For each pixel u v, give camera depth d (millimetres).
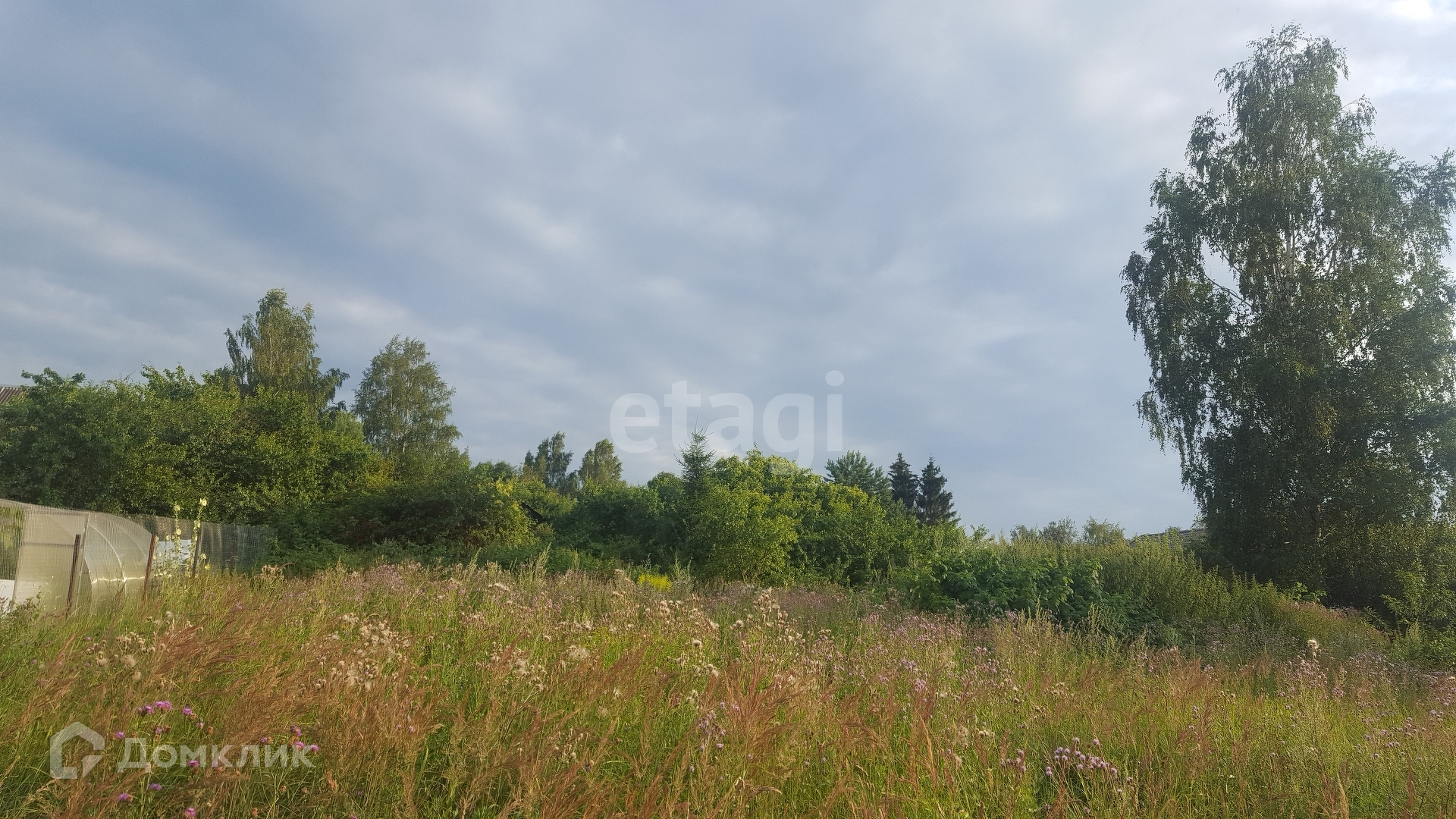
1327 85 25797
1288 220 24781
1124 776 4324
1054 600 11992
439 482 21641
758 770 3457
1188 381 26156
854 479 37062
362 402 44500
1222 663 9773
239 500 22516
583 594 9703
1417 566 20500
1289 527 23375
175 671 3562
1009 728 5160
